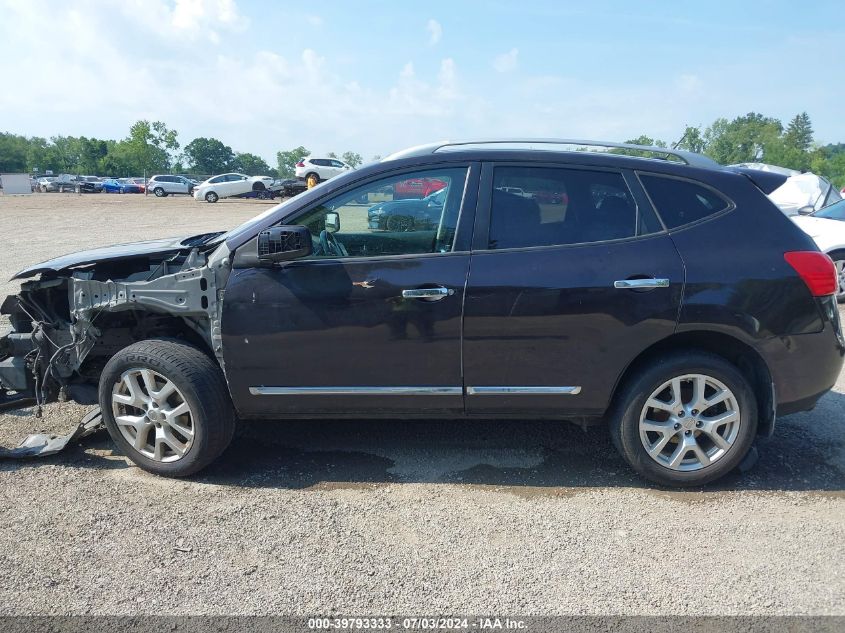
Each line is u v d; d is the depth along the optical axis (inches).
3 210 1029.8
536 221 138.5
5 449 156.4
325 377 140.7
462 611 104.1
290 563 116.6
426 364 138.3
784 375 138.9
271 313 138.0
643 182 139.6
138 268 170.6
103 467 154.2
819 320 137.3
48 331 165.6
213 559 117.8
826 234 341.1
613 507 135.9
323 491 142.6
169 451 148.9
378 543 122.8
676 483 142.1
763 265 135.0
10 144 4507.9
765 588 109.7
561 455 160.6
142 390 147.4
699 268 134.1
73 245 566.6
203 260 149.7
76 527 128.0
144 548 121.0
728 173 142.9
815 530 127.2
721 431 140.8
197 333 157.9
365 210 140.6
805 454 159.9
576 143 151.9
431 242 138.5
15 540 123.2
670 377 137.0
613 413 143.9
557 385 138.7
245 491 142.6
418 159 141.7
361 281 136.3
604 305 133.7
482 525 129.0
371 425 178.7
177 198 1636.3
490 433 173.5
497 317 134.9
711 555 119.0
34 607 105.0
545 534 125.9
